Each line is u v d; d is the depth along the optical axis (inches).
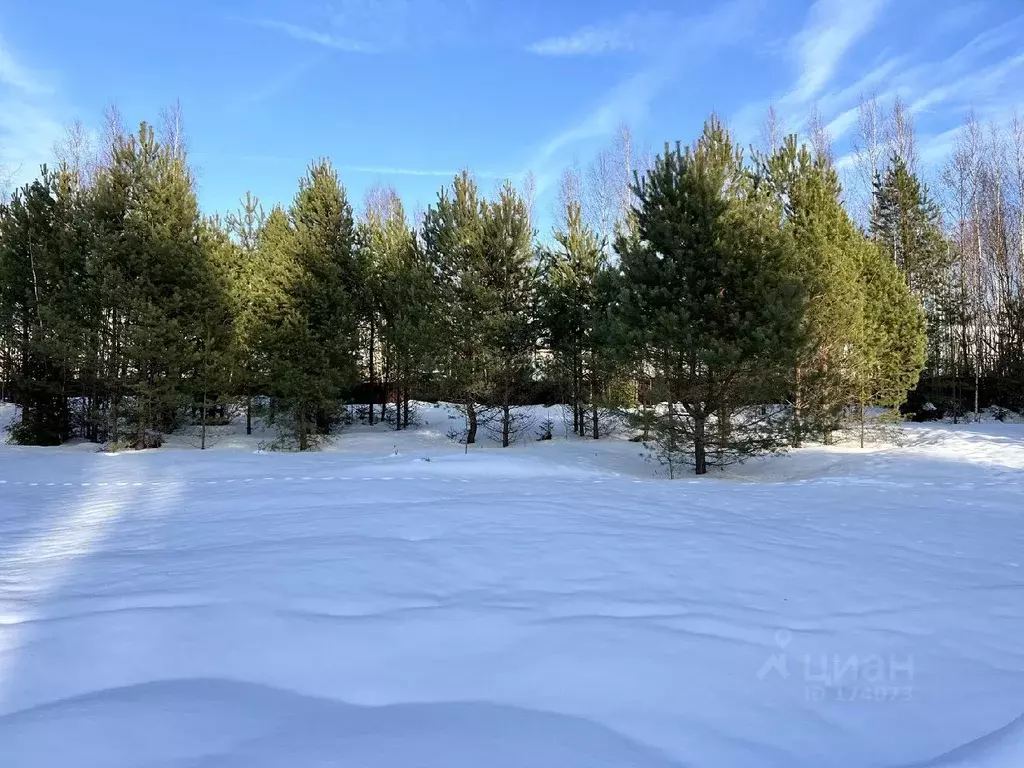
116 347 630.5
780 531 243.3
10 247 697.6
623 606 151.9
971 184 1147.3
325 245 743.7
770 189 631.8
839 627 140.7
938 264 983.6
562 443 724.7
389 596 157.2
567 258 748.0
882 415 661.3
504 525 251.1
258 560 191.0
